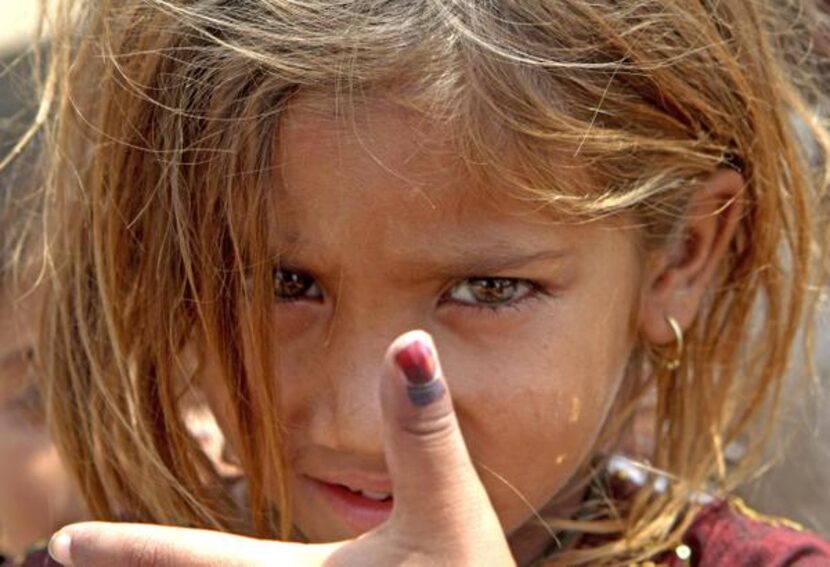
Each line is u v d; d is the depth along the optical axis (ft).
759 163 2.46
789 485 2.86
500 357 2.26
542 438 2.29
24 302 2.70
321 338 2.24
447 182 2.18
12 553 3.02
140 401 2.41
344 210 2.18
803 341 2.66
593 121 2.26
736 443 2.75
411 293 2.22
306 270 2.22
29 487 3.00
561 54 2.24
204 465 2.45
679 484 2.52
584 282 2.28
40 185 2.64
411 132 2.18
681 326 2.46
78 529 2.10
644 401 2.58
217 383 2.32
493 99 2.20
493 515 2.01
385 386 1.97
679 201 2.40
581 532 2.46
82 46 2.42
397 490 2.00
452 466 1.99
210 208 2.26
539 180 2.21
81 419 2.55
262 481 2.30
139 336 2.37
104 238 2.36
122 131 2.32
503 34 2.22
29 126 2.64
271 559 2.05
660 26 2.31
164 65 2.28
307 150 2.18
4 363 2.94
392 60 2.18
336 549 2.04
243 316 2.25
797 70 2.65
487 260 2.21
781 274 2.53
